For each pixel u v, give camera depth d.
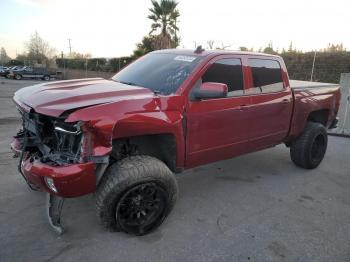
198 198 4.54
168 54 4.55
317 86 5.88
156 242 3.44
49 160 3.11
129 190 3.25
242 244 3.47
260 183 5.17
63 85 3.76
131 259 3.15
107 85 3.77
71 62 49.19
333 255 3.35
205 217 4.01
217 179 5.27
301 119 5.48
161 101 3.47
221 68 4.16
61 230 3.43
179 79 3.85
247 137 4.60
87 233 3.54
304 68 19.62
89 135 2.97
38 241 3.37
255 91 4.62
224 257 3.24
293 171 5.78
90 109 2.96
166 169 3.46
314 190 4.98
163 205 3.56
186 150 3.84
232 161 6.19
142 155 3.52
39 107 3.07
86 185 3.01
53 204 3.48
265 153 6.80
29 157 3.39
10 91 20.42
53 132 3.31
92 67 43.41
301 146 5.60
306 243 3.54
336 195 4.83
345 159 6.66
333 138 8.61
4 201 4.17
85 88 3.55
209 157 4.20
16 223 3.68
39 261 3.06
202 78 3.92
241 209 4.26
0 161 5.59
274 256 3.29
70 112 2.94
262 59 4.81
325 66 18.80
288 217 4.10
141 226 3.48
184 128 3.73
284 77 5.17
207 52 4.20
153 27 32.84
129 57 36.28
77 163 2.97
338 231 3.81
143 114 3.26
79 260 3.11
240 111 4.35
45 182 3.00
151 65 4.40
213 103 3.99
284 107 5.09
